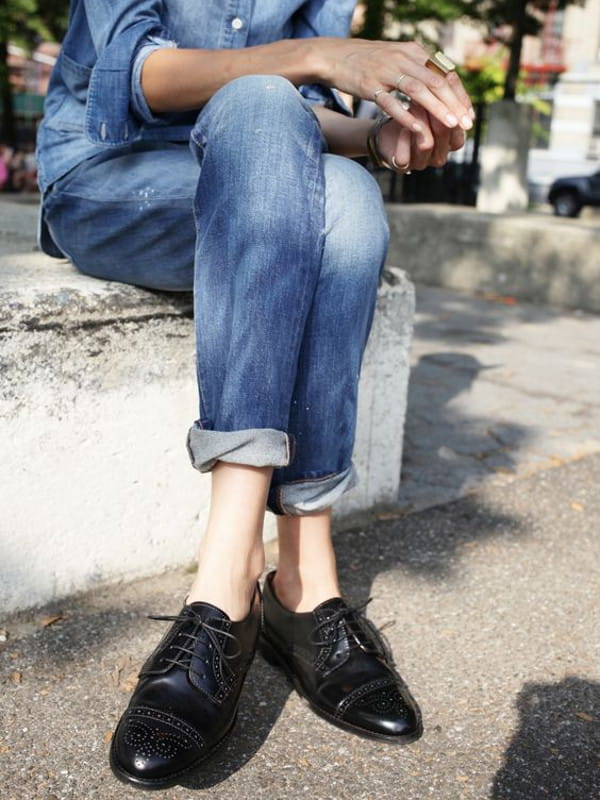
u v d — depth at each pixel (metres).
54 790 1.10
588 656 1.47
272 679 1.38
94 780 1.12
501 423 2.82
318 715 1.28
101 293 1.49
